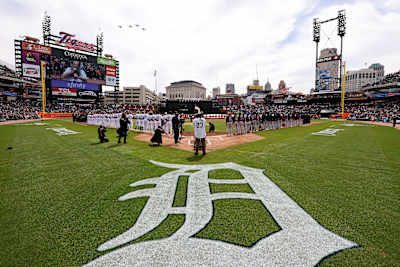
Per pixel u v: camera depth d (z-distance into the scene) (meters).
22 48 44.38
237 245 2.63
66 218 3.30
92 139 13.00
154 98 157.00
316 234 2.85
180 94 156.62
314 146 10.48
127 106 63.84
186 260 2.36
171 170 6.01
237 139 13.85
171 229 2.99
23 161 7.11
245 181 5.04
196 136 8.30
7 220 3.24
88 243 2.67
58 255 2.45
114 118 22.56
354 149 9.55
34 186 4.74
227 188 4.59
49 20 49.59
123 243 2.67
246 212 3.50
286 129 22.28
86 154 8.32
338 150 9.29
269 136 15.53
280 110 63.94
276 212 3.49
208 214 3.43
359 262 2.30
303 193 4.30
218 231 2.94
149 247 2.60
